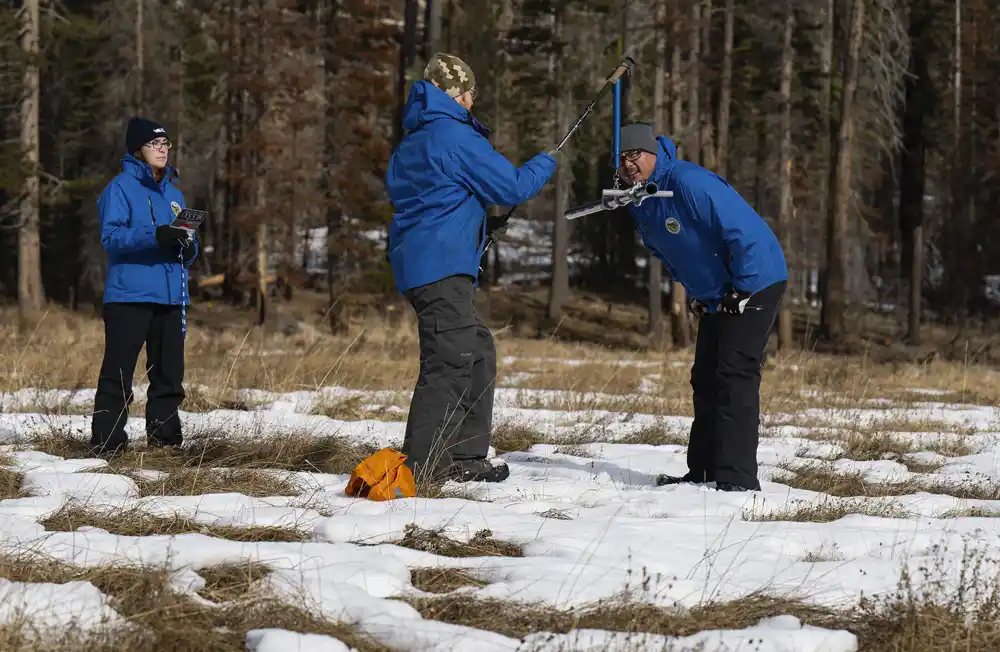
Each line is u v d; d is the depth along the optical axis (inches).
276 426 281.7
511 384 520.4
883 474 266.2
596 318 1707.7
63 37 1250.6
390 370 502.3
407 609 134.0
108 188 249.6
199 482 210.7
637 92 1370.6
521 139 1656.0
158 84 1481.3
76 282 1665.8
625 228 2119.8
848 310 1381.6
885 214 1781.5
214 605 133.8
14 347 534.9
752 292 223.6
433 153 220.5
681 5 1217.4
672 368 666.8
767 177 1392.7
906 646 129.0
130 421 301.3
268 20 1164.5
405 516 181.9
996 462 295.0
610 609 135.8
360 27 1202.6
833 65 1396.4
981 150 1717.5
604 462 273.4
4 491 201.3
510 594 142.1
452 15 1563.7
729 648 124.4
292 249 1268.5
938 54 1772.9
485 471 229.8
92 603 130.0
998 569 158.1
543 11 1530.5
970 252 1691.7
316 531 174.4
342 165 1216.8
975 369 791.7
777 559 164.4
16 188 1109.7
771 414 401.4
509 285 1987.0
